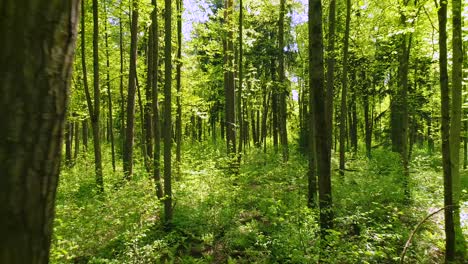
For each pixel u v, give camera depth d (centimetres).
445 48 654
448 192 685
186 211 997
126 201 894
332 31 1327
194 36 1623
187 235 888
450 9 810
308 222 698
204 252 812
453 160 758
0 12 124
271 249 735
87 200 997
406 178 1128
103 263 658
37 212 133
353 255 572
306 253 634
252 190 1220
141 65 1722
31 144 129
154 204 920
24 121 127
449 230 690
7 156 125
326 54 1330
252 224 895
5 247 126
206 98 2467
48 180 136
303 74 2355
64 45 136
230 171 1366
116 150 2334
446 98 666
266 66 2597
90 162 1852
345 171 1402
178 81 1448
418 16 823
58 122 138
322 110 689
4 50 124
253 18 1823
